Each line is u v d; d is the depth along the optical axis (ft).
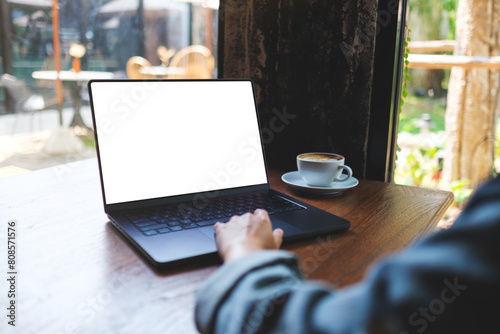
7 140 17.58
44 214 2.90
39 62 21.20
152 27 23.66
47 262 2.22
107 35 22.67
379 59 3.97
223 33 4.69
